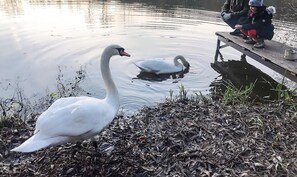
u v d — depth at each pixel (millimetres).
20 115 2018
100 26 4125
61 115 1292
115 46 1516
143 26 4176
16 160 1531
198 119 1840
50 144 1255
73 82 2521
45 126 1262
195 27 4188
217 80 2709
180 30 4051
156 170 1414
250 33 2844
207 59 3201
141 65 2795
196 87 2551
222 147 1546
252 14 2826
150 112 1994
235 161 1435
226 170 1381
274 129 1710
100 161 1479
